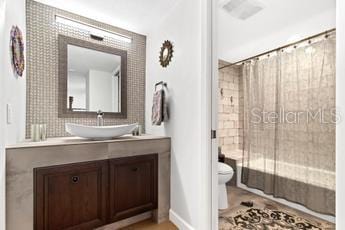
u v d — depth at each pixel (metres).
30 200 1.28
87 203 1.50
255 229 1.67
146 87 2.47
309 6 1.45
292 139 1.58
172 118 1.92
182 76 1.77
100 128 1.60
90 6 1.88
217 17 1.63
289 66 1.58
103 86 2.18
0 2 1.08
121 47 2.31
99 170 1.56
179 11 1.82
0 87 1.09
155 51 2.25
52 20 1.88
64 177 1.41
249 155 2.01
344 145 0.75
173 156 1.90
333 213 1.37
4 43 1.15
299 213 1.60
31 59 1.77
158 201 1.88
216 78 1.56
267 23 1.82
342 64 0.77
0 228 1.12
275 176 1.77
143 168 1.79
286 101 1.60
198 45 1.57
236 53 2.15
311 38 1.43
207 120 1.50
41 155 1.32
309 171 1.48
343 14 0.76
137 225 1.83
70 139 1.71
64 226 1.41
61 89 1.93
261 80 1.83
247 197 2.07
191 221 1.63
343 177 0.75
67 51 1.96
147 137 1.94
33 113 1.78
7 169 1.21
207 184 1.49
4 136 1.17
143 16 2.06
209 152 1.51
